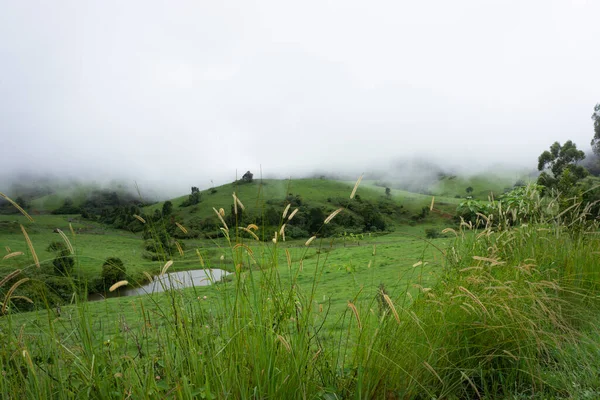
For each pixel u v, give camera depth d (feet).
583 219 23.43
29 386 7.61
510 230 19.84
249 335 8.97
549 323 14.56
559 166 194.29
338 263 63.72
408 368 10.87
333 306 23.43
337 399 9.46
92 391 7.95
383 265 53.21
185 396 7.44
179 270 8.77
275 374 8.81
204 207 523.29
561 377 12.32
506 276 15.43
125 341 9.19
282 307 9.84
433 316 12.23
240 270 9.02
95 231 249.55
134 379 8.15
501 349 13.01
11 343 7.75
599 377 12.26
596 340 14.52
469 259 16.81
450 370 11.84
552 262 19.31
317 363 10.34
